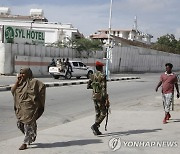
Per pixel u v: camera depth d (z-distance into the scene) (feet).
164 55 247.50
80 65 117.91
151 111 44.42
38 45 127.54
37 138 27.48
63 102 53.83
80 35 199.41
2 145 25.03
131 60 199.62
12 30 117.08
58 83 85.87
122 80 118.83
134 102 56.34
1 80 94.48
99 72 28.66
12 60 115.85
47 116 40.45
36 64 124.88
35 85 23.50
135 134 29.30
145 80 123.44
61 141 26.50
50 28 192.13
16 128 32.48
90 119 38.01
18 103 23.49
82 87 82.89
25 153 22.75
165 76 35.29
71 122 36.01
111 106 50.85
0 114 40.32
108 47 118.32
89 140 26.94
